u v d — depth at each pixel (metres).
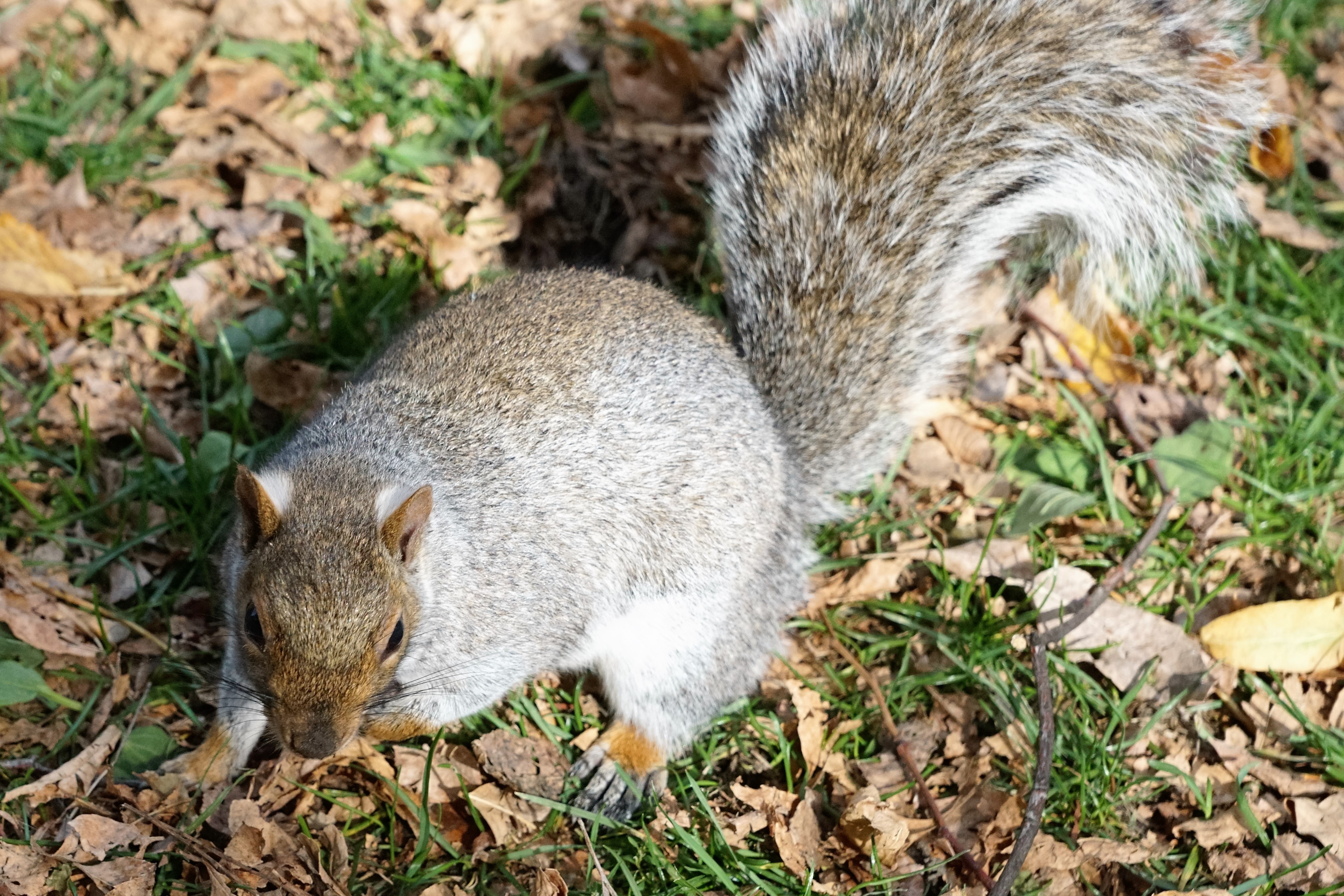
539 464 1.56
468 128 1.76
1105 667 1.60
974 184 1.63
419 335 1.59
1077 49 1.63
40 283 1.67
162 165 1.73
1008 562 1.64
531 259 1.73
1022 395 1.71
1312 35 1.84
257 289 1.70
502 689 1.56
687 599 1.58
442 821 1.55
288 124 1.75
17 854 1.51
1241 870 1.55
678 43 1.78
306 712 1.49
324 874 1.52
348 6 1.80
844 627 1.63
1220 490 1.66
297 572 1.49
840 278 1.63
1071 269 1.68
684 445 1.57
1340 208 1.76
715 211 1.65
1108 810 1.56
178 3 1.79
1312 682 1.60
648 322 1.59
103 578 1.60
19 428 1.64
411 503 1.50
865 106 1.64
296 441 1.57
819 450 1.63
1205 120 1.63
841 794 1.57
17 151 1.72
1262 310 1.73
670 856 1.55
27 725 1.55
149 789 1.54
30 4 1.77
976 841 1.56
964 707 1.60
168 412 1.66
